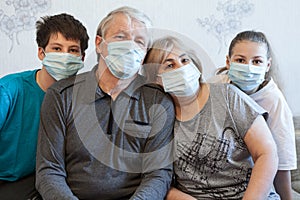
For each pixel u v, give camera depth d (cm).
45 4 180
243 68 131
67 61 131
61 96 119
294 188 161
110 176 118
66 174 119
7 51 183
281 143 137
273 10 189
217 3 187
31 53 184
